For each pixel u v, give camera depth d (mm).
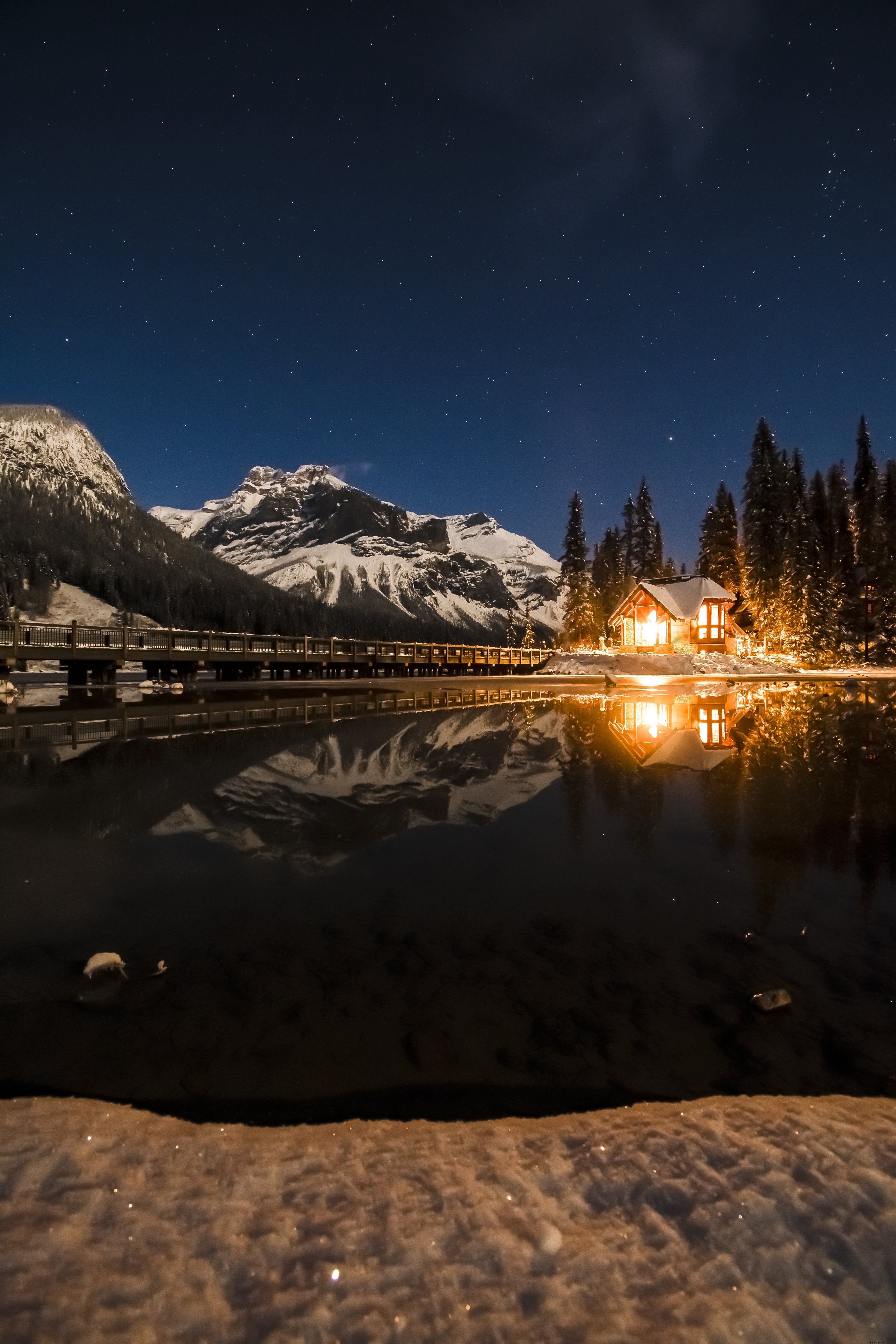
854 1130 1945
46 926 3709
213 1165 1817
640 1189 1697
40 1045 2525
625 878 4492
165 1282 1390
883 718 15594
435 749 10430
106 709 16906
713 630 45000
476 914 3881
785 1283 1391
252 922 3770
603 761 9328
